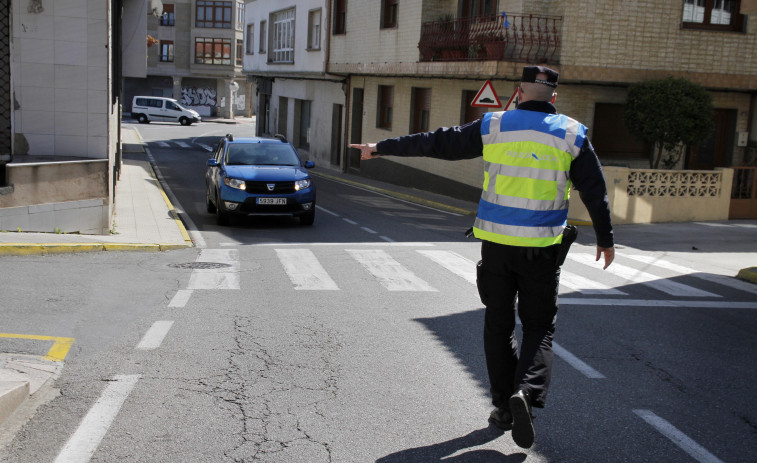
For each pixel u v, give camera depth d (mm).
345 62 29250
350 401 5023
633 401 5215
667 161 18578
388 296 8508
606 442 4449
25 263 9680
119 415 4648
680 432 4660
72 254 10633
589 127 19516
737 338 7133
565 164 3990
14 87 11930
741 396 5410
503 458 4145
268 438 4352
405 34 24156
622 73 18781
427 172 24516
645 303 8617
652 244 14125
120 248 11258
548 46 18406
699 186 17625
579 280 9953
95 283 8672
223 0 67750
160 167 28719
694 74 19250
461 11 22375
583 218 17047
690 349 6668
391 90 27375
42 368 5496
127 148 37281
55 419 4559
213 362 5797
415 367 5840
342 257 11289
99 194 12367
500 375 4312
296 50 34969
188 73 68562
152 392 5082
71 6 11922
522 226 3998
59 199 11852
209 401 4938
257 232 14461
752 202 18266
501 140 4055
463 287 9188
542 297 4105
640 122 17844
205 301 7957
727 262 12188
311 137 36062
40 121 12094
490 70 18562
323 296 8398
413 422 4668
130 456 4051
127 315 7234
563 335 6992
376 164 28797
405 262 10961
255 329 6832
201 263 10430
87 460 3986
